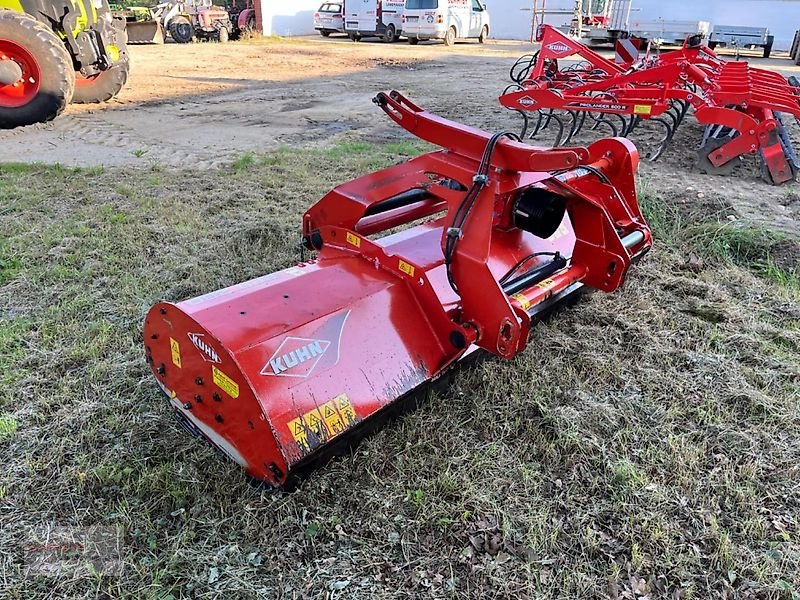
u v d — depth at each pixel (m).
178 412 2.75
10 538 2.33
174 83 12.54
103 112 9.52
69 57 8.34
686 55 8.54
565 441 2.79
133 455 2.68
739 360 3.48
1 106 8.13
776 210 5.56
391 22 22.42
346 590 2.17
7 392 3.05
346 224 3.12
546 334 3.63
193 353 2.40
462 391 3.11
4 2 8.45
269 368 2.26
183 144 7.77
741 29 19.31
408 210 3.45
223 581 2.18
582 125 8.77
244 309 2.46
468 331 2.68
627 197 3.76
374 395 2.48
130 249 4.57
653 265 4.56
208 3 24.62
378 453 2.71
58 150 7.33
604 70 9.02
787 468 2.71
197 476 2.56
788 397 3.14
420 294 2.74
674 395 3.17
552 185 3.10
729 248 4.87
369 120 9.40
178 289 4.02
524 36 27.62
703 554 2.32
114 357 3.34
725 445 2.84
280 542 2.33
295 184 6.14
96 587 2.15
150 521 2.38
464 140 2.77
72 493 2.51
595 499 2.55
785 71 15.36
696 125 9.03
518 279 3.21
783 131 7.03
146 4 26.91
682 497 2.55
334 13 24.62
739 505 2.52
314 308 2.52
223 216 5.29
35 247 4.55
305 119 9.43
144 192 5.82
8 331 3.53
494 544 2.34
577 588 2.19
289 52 18.92
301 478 2.33
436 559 2.29
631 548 2.33
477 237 2.61
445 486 2.56
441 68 15.77
